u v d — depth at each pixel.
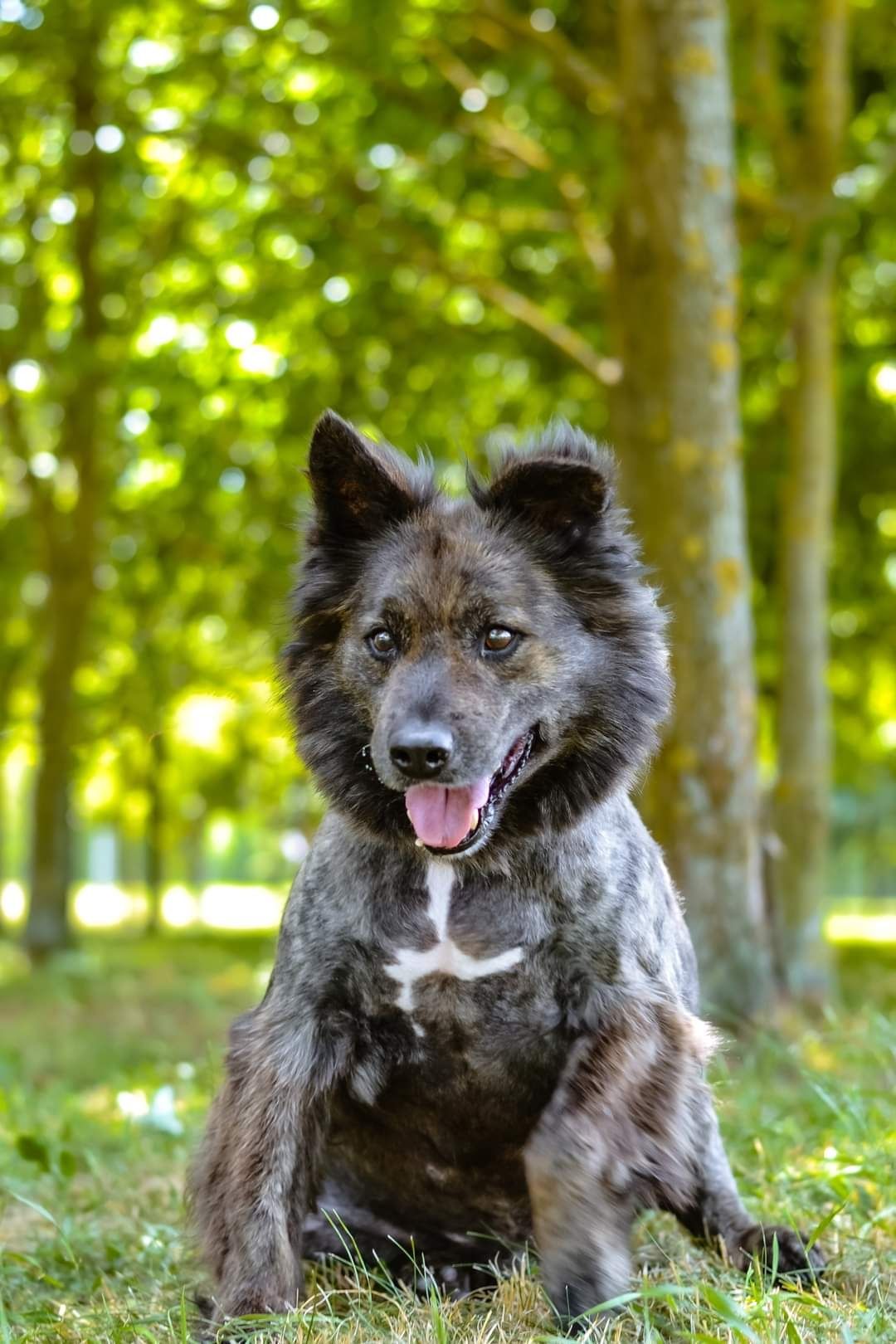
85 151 14.20
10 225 15.26
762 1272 3.92
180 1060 8.95
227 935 26.73
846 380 14.18
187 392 14.38
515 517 4.16
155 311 14.67
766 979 7.88
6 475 18.16
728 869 7.85
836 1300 3.75
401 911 3.87
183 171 13.64
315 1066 3.87
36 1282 4.39
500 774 3.88
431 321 13.80
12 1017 11.58
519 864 3.87
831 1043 6.86
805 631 11.36
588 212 12.21
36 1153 5.45
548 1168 3.62
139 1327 3.59
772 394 14.36
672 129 8.12
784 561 11.48
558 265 13.55
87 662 18.84
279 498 15.81
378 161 12.63
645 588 4.28
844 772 21.00
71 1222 4.80
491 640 3.94
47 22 12.04
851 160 11.83
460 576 3.96
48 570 16.33
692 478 8.05
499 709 3.85
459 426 14.72
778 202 11.06
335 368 14.12
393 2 10.79
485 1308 3.81
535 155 11.84
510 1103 3.96
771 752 18.69
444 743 3.66
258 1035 3.91
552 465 4.05
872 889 52.84
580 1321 3.50
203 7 11.03
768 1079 6.23
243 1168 3.74
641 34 8.18
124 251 15.11
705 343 8.10
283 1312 3.59
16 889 51.78
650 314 8.19
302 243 12.63
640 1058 3.78
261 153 12.48
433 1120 4.01
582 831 3.93
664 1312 3.67
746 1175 4.90
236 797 29.97
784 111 12.32
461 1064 3.91
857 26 12.50
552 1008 3.87
